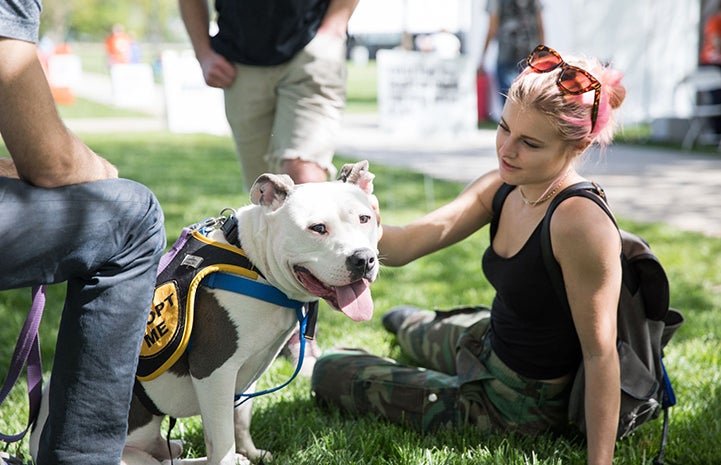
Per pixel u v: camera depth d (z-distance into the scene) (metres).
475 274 5.50
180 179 9.77
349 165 2.62
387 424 3.13
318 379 3.30
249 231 2.48
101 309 2.08
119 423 2.15
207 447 2.53
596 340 2.63
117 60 34.59
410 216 7.31
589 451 2.62
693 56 14.30
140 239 2.11
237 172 10.56
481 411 3.05
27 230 1.95
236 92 3.96
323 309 4.66
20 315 4.47
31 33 1.87
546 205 2.78
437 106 7.43
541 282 2.78
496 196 3.07
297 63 3.80
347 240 2.34
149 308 2.17
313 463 2.74
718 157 11.59
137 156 12.31
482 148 13.26
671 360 3.71
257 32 3.81
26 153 1.93
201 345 2.43
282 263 2.37
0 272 1.96
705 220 7.42
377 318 4.52
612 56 13.29
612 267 2.61
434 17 15.19
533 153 2.64
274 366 3.71
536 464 2.70
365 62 45.91
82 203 2.00
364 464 2.75
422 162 11.66
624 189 9.10
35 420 2.48
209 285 2.43
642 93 14.40
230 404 2.47
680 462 2.83
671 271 5.53
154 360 2.42
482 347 3.17
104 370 2.10
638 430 3.02
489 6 13.68
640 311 2.85
